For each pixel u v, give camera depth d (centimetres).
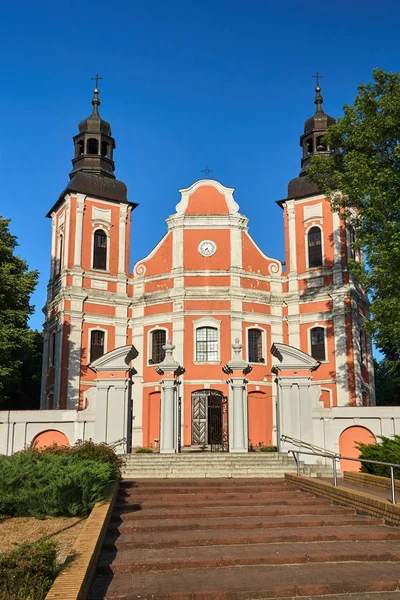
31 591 730
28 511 1349
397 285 2311
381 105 2502
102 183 3778
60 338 3478
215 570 998
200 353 3484
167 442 2245
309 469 2038
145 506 1436
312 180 2944
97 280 3656
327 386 3397
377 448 1817
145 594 867
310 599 880
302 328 3547
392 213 2447
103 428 2261
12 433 2536
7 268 2884
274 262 3722
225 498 1546
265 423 3456
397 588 921
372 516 1329
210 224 3656
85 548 939
